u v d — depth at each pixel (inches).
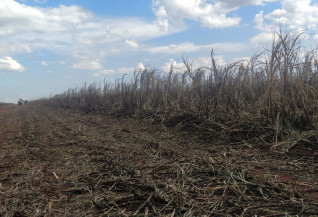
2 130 481.7
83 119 585.0
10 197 143.3
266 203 118.0
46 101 2113.7
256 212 111.3
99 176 168.6
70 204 131.9
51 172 187.9
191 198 126.6
